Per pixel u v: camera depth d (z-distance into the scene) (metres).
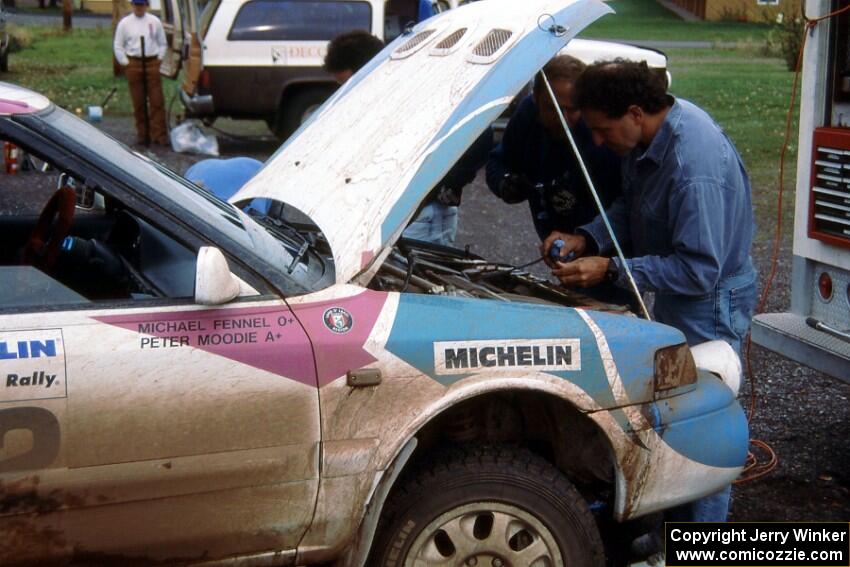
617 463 3.38
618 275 3.85
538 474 3.31
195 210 3.21
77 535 2.91
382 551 3.25
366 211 3.30
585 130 4.63
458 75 3.61
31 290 3.00
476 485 3.26
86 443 2.85
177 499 2.97
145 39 13.73
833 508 4.61
